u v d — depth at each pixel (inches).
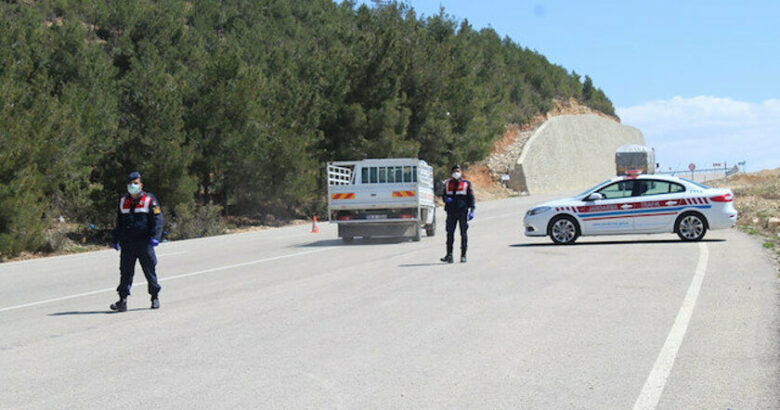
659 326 303.1
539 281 445.4
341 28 2731.3
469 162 2265.0
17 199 969.5
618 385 219.3
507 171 3016.7
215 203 1515.7
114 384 230.8
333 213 814.5
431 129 1929.1
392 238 902.4
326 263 597.0
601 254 594.6
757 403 199.2
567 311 342.0
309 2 3715.6
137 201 381.7
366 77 1769.2
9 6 2265.0
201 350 278.1
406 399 209.2
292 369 245.9
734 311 331.9
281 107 1584.6
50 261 781.9
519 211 1437.0
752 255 557.3
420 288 428.8
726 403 199.9
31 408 206.2
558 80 4352.9
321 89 1747.0
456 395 212.1
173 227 1227.2
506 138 3351.4
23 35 1457.9
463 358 256.4
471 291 411.2
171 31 2159.2
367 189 804.0
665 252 594.2
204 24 2837.1
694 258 546.3
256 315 353.4
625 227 690.8
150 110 1236.5
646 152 2346.2
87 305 409.1
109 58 1895.9
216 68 1423.5
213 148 1364.4
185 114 1369.3
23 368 255.6
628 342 275.6
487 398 208.7
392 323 323.3
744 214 1026.7
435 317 335.0
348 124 1695.4
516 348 269.7
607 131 4448.8
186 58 2021.4
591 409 196.9
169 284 492.4
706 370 234.1
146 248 381.1
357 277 492.1
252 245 864.9
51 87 1220.5
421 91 1932.8
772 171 2450.8
